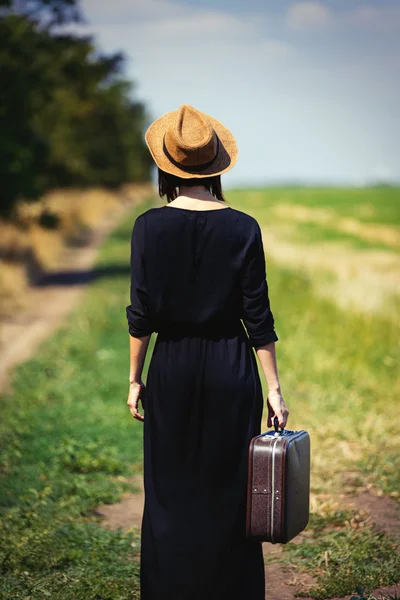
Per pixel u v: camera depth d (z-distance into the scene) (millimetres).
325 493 7305
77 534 6387
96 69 36312
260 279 4258
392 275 26375
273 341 4289
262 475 4062
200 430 4254
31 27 30734
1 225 32094
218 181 4445
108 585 5387
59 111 48000
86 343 16375
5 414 10602
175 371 4270
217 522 4227
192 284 4234
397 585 5242
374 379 12172
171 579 4195
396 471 7777
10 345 16625
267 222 72125
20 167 28484
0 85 28562
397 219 77812
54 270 32656
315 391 11414
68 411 10750
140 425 10141
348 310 17203
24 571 5684
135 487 7848
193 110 4371
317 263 31859
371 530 6273
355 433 9195
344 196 118375
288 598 5215
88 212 60219
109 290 26141
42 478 8008
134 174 114000
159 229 4254
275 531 4051
